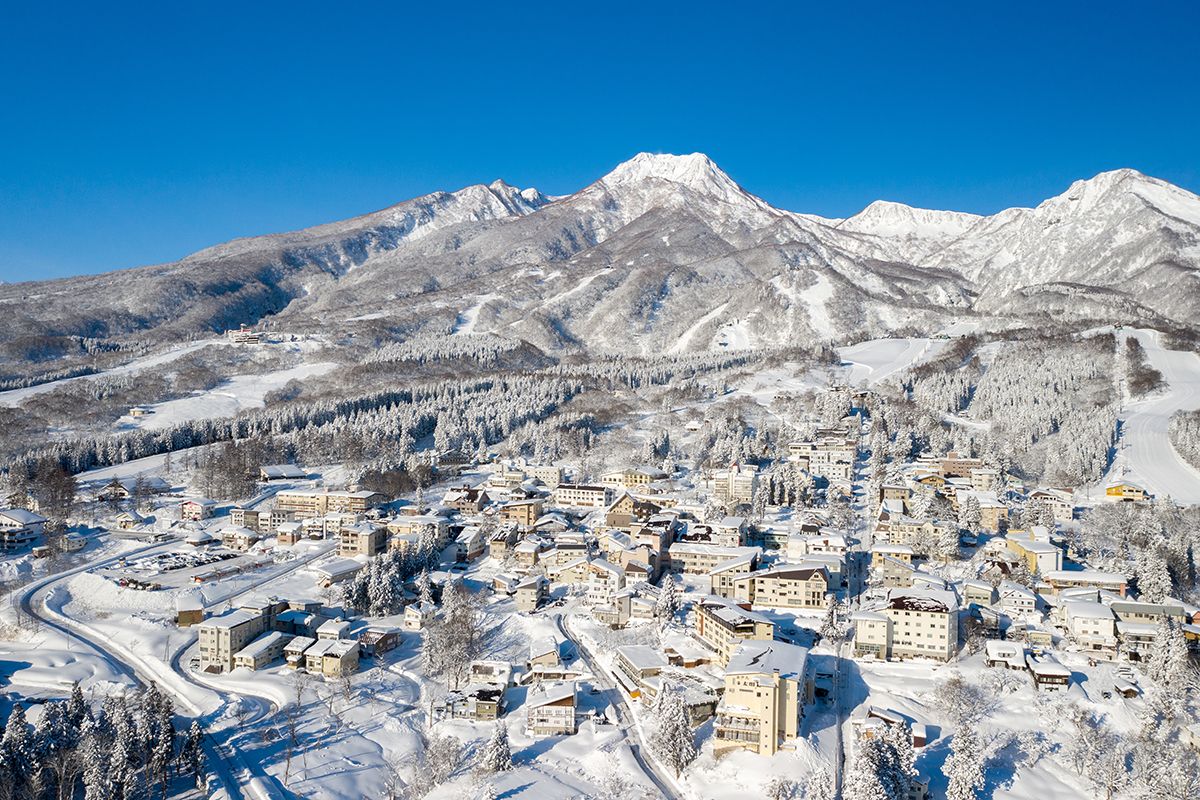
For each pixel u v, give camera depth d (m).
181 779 154.25
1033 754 159.88
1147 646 193.00
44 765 146.75
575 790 150.62
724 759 157.88
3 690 186.12
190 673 196.25
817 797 139.88
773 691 158.62
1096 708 172.50
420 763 161.50
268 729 170.00
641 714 174.88
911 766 147.38
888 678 184.25
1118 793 149.00
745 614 195.38
